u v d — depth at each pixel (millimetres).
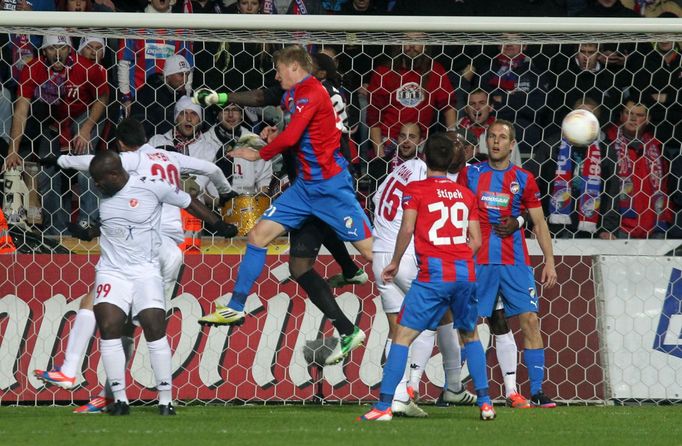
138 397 27953
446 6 39875
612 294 29609
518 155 34531
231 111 33625
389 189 25562
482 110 34531
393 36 29266
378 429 21422
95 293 23516
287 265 29062
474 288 22375
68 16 27312
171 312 28531
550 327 29484
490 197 27141
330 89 24953
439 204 22172
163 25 27344
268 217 24609
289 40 29375
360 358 28672
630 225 34250
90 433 20547
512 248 27328
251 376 28422
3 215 30312
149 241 23391
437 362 28781
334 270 29047
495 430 21750
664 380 29391
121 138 24031
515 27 27859
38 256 28625
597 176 33562
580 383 29266
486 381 23438
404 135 32781
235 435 20281
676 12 40469
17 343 28141
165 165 23609
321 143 24047
